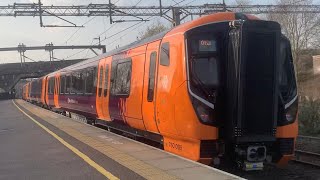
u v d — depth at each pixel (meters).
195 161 9.16
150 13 34.28
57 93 30.89
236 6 36.22
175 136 10.16
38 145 13.27
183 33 9.55
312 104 24.12
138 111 12.41
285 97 9.69
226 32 9.49
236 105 9.00
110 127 16.94
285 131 9.63
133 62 13.06
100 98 17.27
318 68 57.19
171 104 10.00
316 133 22.23
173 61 9.95
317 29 57.34
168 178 7.73
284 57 9.85
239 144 9.24
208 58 9.43
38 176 8.78
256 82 8.99
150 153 10.34
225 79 9.41
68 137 14.66
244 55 8.85
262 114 9.10
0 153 12.08
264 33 8.91
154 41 11.44
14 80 108.62
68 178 8.44
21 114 32.09
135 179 7.91
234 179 7.51
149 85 11.52
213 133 9.29
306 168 11.93
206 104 9.28
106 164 9.44
